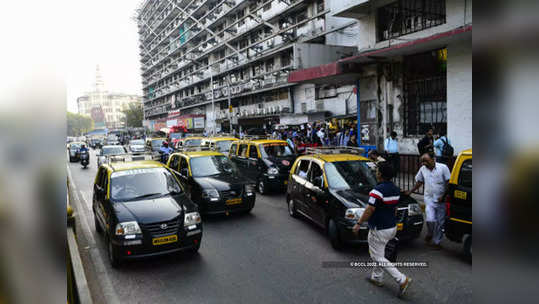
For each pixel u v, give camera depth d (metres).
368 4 12.86
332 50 18.92
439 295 4.41
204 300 4.48
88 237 7.33
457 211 5.26
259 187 11.62
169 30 59.25
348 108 21.56
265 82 30.98
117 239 5.42
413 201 6.09
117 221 5.53
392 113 13.12
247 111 35.91
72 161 28.06
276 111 30.16
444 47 11.02
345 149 8.79
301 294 4.55
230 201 8.21
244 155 12.91
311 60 18.31
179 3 50.62
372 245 4.57
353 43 21.53
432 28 11.28
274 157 11.76
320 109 24.03
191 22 48.03
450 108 10.71
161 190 6.68
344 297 4.44
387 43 12.89
